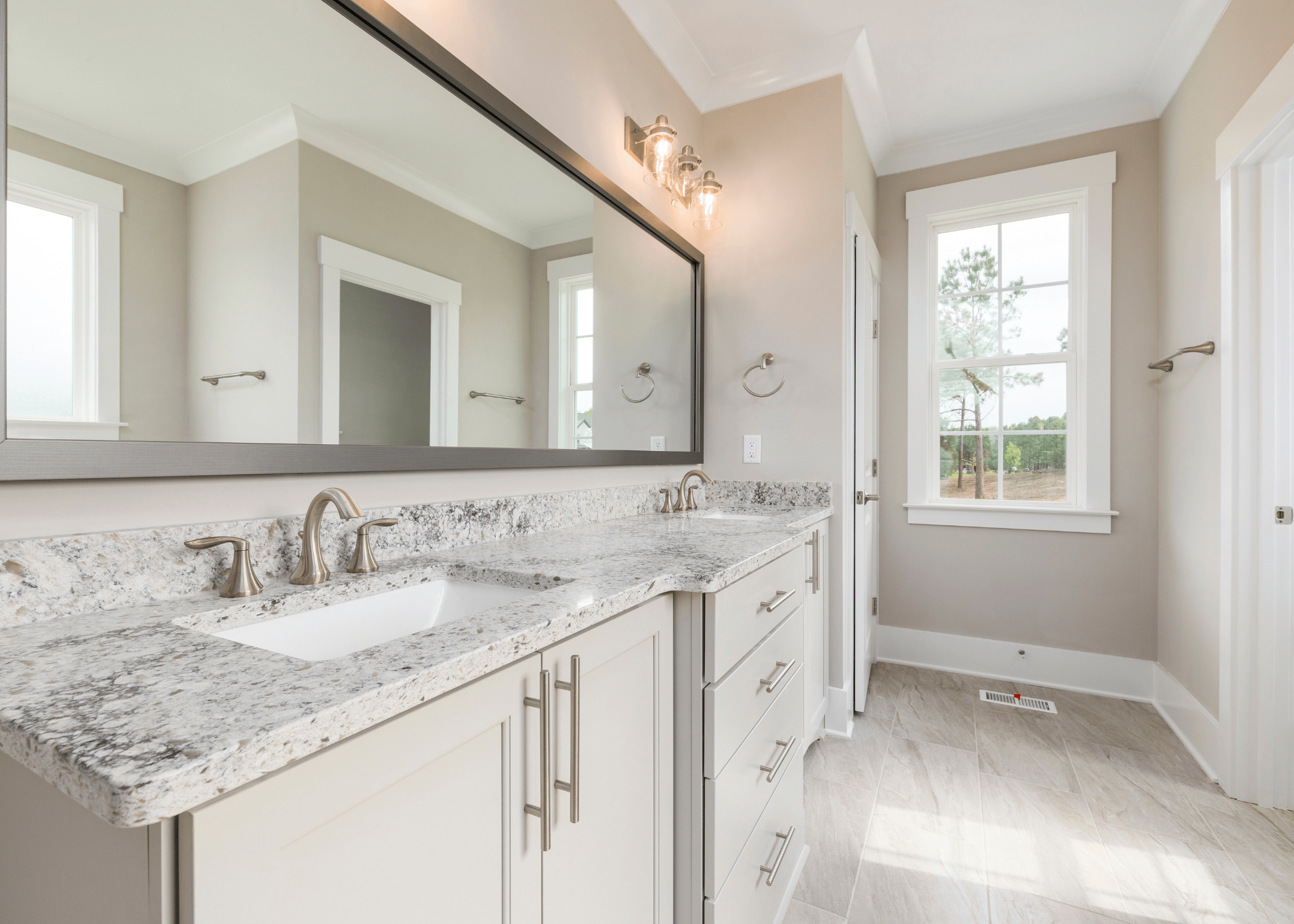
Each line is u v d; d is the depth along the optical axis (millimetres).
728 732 1046
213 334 851
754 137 2326
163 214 798
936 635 2848
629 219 1892
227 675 519
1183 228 2172
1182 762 1955
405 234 1144
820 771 1901
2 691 479
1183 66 2146
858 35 2088
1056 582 2629
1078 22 2041
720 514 2010
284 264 938
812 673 1929
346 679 508
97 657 564
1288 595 1676
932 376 2895
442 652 580
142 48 780
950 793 1776
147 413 779
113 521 758
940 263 2900
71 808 466
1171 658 2287
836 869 1459
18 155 671
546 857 713
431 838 568
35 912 506
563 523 1578
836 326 2162
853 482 2250
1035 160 2672
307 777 453
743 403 2328
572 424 1638
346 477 1047
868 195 2725
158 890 386
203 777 368
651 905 963
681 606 1021
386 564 1051
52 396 696
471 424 1302
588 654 788
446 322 1238
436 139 1207
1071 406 2648
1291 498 1675
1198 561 2031
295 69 953
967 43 2154
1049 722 2256
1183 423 2168
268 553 902
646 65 2023
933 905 1336
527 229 1461
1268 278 1694
